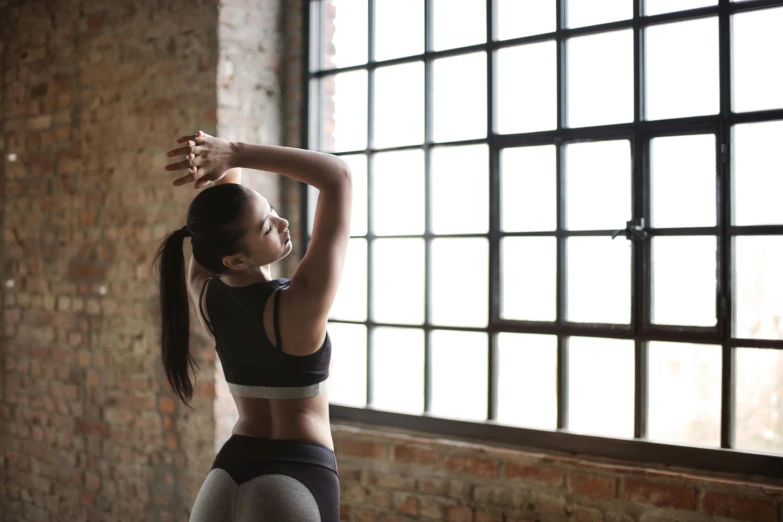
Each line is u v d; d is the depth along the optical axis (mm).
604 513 2566
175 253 1723
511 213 2869
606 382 2676
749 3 2381
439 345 3061
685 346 2521
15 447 4141
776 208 2359
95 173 3707
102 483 3705
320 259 1557
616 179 2635
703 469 2447
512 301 2867
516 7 2863
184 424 3373
